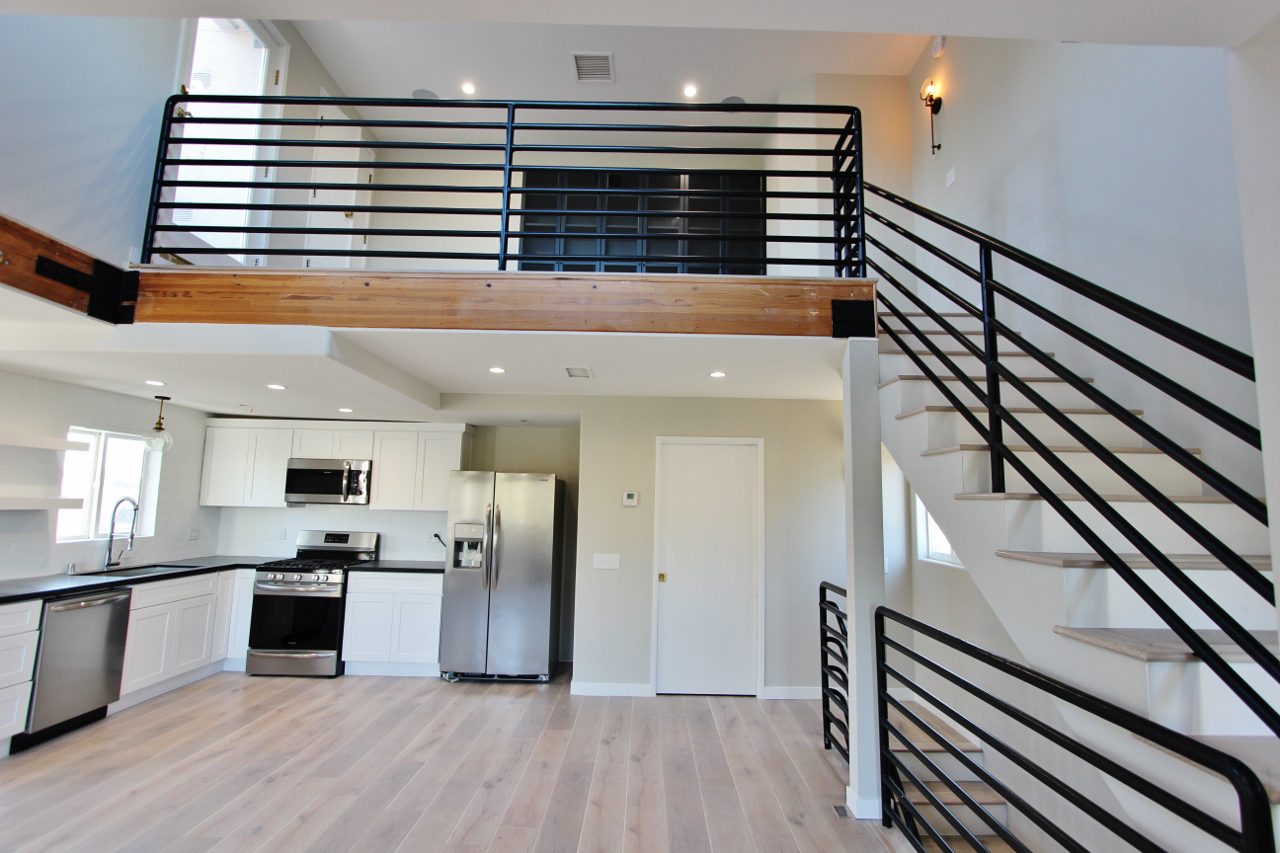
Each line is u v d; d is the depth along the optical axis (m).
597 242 5.83
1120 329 2.69
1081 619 1.57
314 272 2.97
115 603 3.85
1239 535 1.84
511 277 2.98
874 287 3.04
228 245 3.99
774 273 5.63
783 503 4.72
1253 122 1.06
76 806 2.77
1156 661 1.30
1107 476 2.15
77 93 2.73
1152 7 1.05
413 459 5.29
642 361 3.50
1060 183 3.15
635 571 4.68
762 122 5.64
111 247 2.92
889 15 1.17
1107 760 1.33
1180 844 1.25
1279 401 1.00
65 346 2.94
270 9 1.20
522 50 4.64
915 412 2.50
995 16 1.15
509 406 4.78
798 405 4.82
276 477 5.28
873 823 2.79
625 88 5.09
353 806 2.83
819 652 4.51
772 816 2.84
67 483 4.18
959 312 4.16
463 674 4.83
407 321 2.95
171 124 3.15
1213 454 2.19
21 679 3.28
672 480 4.79
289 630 4.85
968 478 2.11
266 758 3.32
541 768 3.29
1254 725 1.30
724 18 1.21
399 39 4.54
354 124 3.09
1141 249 2.58
